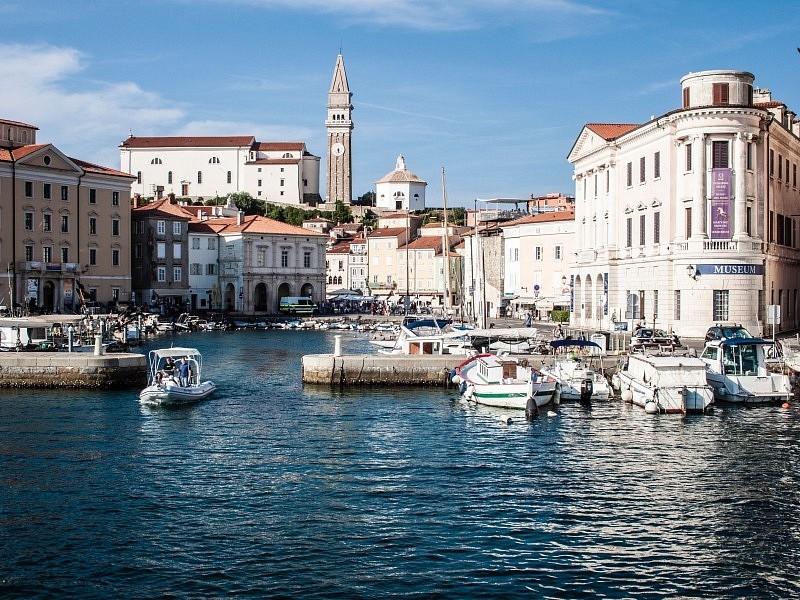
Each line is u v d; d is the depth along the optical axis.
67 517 32.09
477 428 48.41
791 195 96.75
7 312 111.31
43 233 131.50
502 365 57.53
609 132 101.44
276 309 167.75
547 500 34.28
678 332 81.88
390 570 27.31
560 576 26.95
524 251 139.00
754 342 57.16
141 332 115.56
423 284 192.25
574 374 58.91
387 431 47.69
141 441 44.72
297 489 35.84
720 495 34.88
